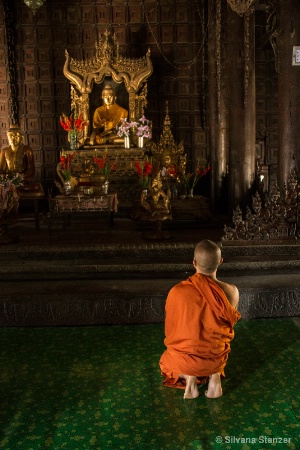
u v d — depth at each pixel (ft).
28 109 46.47
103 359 17.58
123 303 21.02
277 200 25.73
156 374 16.31
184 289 14.60
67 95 46.42
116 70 44.52
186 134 47.03
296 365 16.84
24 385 15.65
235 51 32.04
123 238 29.63
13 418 13.64
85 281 23.21
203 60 45.91
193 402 14.42
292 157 27.25
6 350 18.51
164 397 14.74
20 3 45.21
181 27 46.06
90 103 46.80
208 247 14.60
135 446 12.23
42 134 46.70
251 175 32.91
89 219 32.71
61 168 38.40
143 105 45.27
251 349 18.24
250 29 31.71
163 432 12.85
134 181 41.50
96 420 13.48
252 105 32.45
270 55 45.88
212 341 14.33
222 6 42.27
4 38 44.60
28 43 45.75
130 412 13.89
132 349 18.44
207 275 14.79
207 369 14.34
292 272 23.97
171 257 25.32
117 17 46.01
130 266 23.84
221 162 43.91
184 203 34.27
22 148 36.50
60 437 12.66
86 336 19.85
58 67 46.19
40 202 46.68
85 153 41.55
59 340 19.47
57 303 20.93
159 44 46.16
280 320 21.25
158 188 28.86
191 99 46.68
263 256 25.08
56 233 31.73
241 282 22.13
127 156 41.68
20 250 25.34
